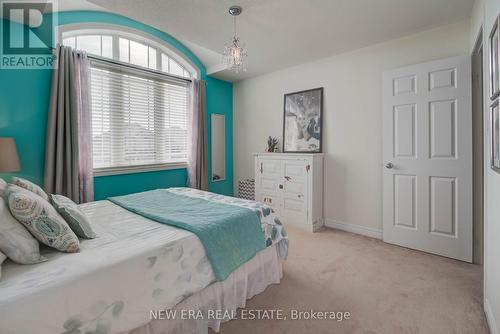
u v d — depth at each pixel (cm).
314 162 325
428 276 210
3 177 230
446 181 242
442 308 169
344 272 219
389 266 228
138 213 189
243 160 451
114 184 307
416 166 259
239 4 209
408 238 268
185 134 385
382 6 214
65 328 93
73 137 258
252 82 427
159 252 126
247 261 173
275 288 195
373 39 279
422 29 256
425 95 250
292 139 374
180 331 136
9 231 108
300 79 365
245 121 444
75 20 266
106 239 139
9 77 231
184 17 230
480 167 230
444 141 241
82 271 102
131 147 323
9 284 93
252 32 261
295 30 256
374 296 183
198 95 385
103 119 296
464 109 230
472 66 227
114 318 106
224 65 380
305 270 223
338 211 335
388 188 279
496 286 139
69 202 162
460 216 236
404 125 264
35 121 246
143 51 333
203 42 285
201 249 145
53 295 91
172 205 208
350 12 223
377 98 295
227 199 231
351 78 315
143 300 116
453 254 241
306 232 323
